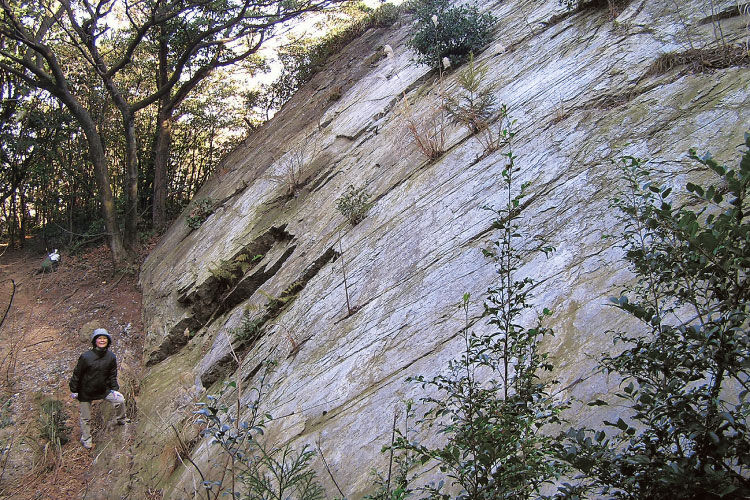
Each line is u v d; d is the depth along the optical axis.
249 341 6.75
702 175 3.44
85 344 10.08
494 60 7.59
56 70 13.30
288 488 3.55
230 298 8.43
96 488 5.95
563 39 6.62
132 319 11.12
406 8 15.40
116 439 6.83
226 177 14.33
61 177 17.70
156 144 17.00
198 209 12.92
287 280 7.09
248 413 5.05
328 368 4.70
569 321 3.21
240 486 3.90
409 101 8.63
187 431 5.82
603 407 2.55
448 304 4.21
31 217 19.34
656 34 5.30
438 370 3.61
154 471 5.64
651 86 4.68
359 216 6.71
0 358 9.37
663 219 1.76
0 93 15.88
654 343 1.63
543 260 3.84
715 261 1.53
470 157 5.85
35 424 7.30
